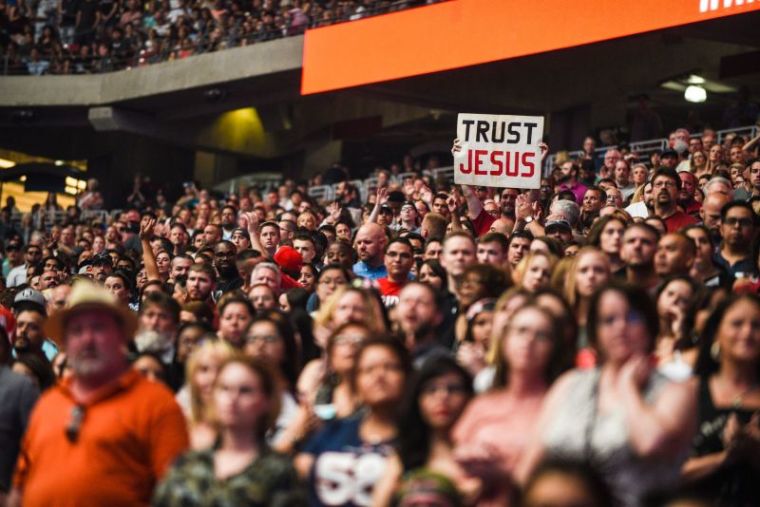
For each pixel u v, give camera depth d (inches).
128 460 230.1
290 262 419.5
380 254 395.2
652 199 413.1
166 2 1123.9
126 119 1122.7
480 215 457.4
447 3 826.2
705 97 841.5
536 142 439.8
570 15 751.1
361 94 920.3
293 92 1044.5
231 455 212.4
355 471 221.1
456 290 317.7
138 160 1229.7
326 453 224.8
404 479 195.0
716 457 220.4
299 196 724.0
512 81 910.4
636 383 196.4
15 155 1267.2
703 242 322.3
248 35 1024.2
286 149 1195.9
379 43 870.4
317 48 916.0
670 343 265.0
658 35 766.5
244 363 215.3
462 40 813.9
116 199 1230.9
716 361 231.0
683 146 634.2
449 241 322.0
